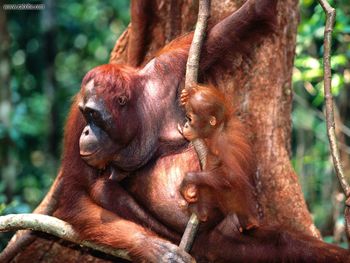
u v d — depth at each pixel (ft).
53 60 85.40
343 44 49.21
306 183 53.67
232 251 30.27
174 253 27.81
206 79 32.04
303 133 54.65
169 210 30.19
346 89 52.60
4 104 65.31
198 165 30.25
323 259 29.91
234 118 29.45
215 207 28.63
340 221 45.29
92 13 88.58
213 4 34.94
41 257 36.35
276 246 30.25
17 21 89.81
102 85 29.86
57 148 83.61
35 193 73.82
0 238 45.34
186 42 32.55
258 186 34.96
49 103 83.82
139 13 34.88
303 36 48.08
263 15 31.04
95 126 29.73
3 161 64.18
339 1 49.62
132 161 30.83
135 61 35.09
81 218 30.48
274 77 35.47
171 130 31.07
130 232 29.40
